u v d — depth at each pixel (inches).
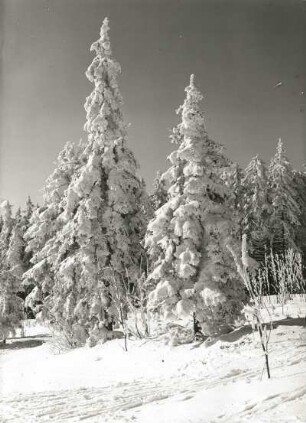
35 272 979.9
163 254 666.2
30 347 1058.7
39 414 320.2
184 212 624.1
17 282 1291.8
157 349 621.0
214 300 581.9
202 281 605.9
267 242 1218.0
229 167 663.8
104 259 788.6
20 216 1608.0
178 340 629.9
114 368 579.8
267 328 571.2
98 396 379.9
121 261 813.9
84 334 815.7
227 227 622.5
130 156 834.8
